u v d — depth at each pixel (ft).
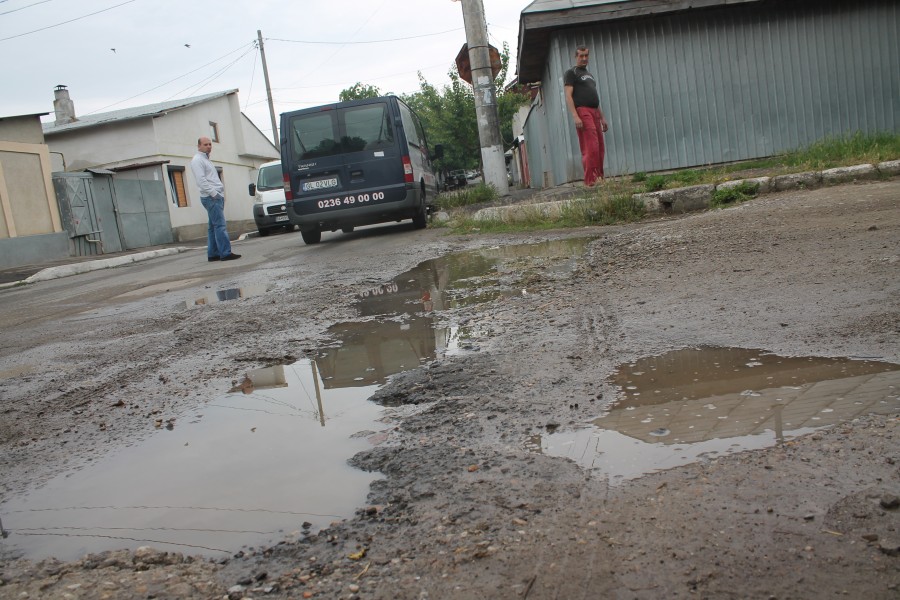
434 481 6.93
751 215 22.33
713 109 42.45
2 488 8.29
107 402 11.59
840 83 42.50
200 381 12.21
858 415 7.17
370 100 39.58
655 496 6.03
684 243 19.47
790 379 8.51
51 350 17.06
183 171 97.91
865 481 5.84
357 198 39.88
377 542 5.91
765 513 5.54
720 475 6.24
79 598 5.49
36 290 37.11
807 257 15.34
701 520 5.55
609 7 40.42
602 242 22.94
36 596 5.58
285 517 6.64
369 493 6.93
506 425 8.20
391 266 25.36
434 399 9.52
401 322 15.10
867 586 4.58
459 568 5.32
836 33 42.22
